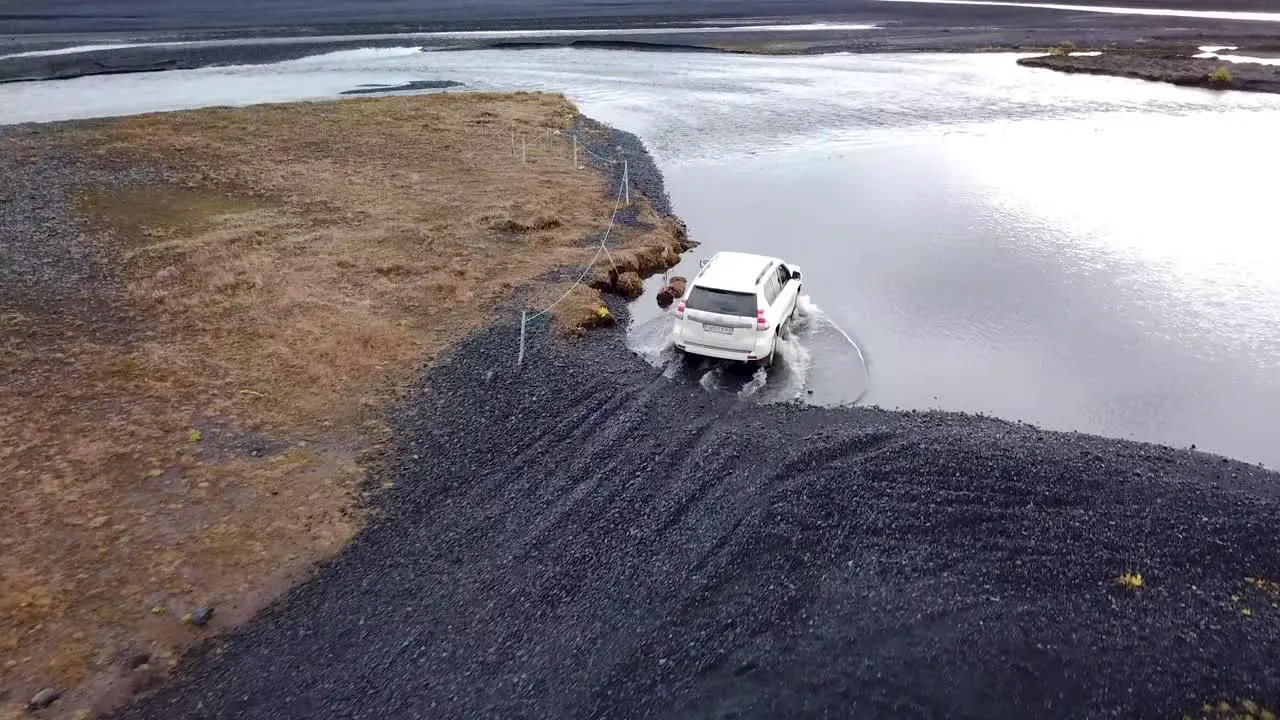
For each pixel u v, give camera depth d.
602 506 11.02
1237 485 11.68
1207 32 73.38
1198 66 51.56
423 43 68.12
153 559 10.09
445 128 34.19
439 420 13.26
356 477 11.83
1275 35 70.12
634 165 30.44
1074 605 9.03
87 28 76.12
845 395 14.33
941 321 17.61
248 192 25.41
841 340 16.55
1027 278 20.05
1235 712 7.66
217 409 13.40
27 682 8.31
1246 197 26.34
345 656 8.77
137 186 25.89
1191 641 8.51
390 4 109.31
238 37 71.25
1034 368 15.63
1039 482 11.36
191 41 67.81
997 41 68.19
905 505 10.78
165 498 11.20
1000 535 10.23
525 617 9.19
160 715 8.12
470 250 20.62
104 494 11.23
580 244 21.30
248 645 8.96
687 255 21.83
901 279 19.97
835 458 11.95
